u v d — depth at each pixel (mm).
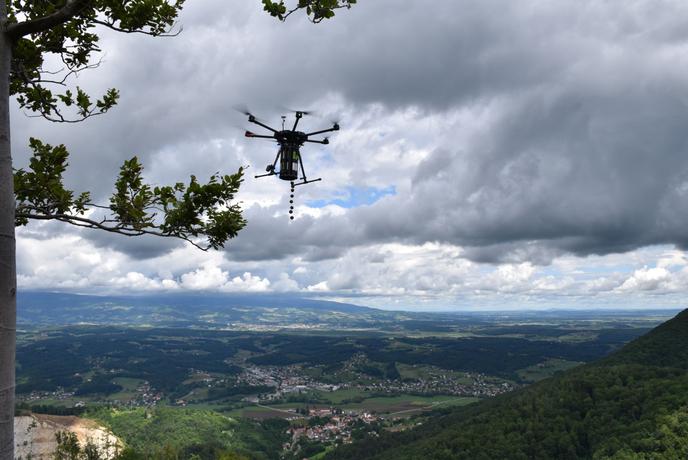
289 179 14445
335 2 10938
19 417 137750
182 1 11594
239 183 11250
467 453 107250
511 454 102312
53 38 11570
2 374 6500
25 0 11070
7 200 6898
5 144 7051
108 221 11016
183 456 165250
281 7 10992
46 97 11547
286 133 14453
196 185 10906
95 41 11953
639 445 89312
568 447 100000
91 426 149750
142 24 11430
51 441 132875
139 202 10773
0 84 7266
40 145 11195
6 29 7660
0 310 6621
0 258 6684
